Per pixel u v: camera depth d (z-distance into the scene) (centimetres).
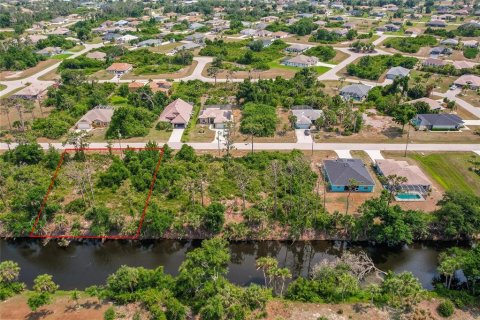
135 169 11519
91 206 10106
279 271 7406
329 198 10512
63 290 8006
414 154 12712
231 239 9338
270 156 12344
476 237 9150
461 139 13712
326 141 13712
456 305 7312
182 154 12338
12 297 7662
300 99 16688
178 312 6925
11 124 15450
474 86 18600
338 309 7275
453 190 9762
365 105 16688
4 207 10062
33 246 9500
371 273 8356
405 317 7094
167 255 9175
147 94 16550
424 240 9200
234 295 7225
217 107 16312
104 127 15212
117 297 7469
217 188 10856
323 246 9244
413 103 15712
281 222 9525
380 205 9044
